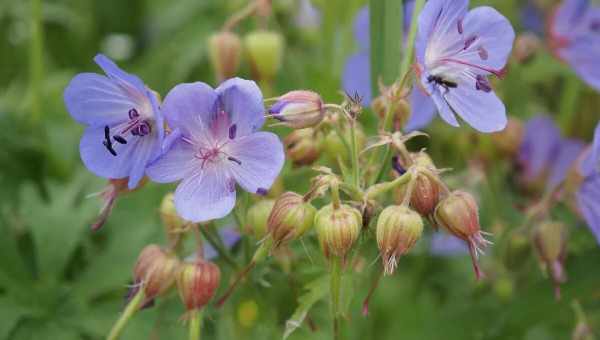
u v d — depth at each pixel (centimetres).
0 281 48
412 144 55
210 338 44
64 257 49
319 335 46
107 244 50
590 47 54
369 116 51
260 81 49
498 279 49
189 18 71
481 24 38
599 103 60
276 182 40
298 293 40
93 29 74
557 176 53
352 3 57
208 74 67
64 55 74
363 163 40
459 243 52
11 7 73
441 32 38
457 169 55
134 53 75
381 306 52
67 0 75
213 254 42
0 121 56
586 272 47
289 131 46
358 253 40
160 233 50
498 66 38
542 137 53
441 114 36
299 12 61
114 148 37
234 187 36
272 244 37
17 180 55
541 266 44
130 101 37
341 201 37
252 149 36
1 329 47
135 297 39
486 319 50
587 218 45
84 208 50
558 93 63
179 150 36
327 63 55
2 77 72
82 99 37
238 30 60
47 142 56
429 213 37
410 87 38
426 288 53
